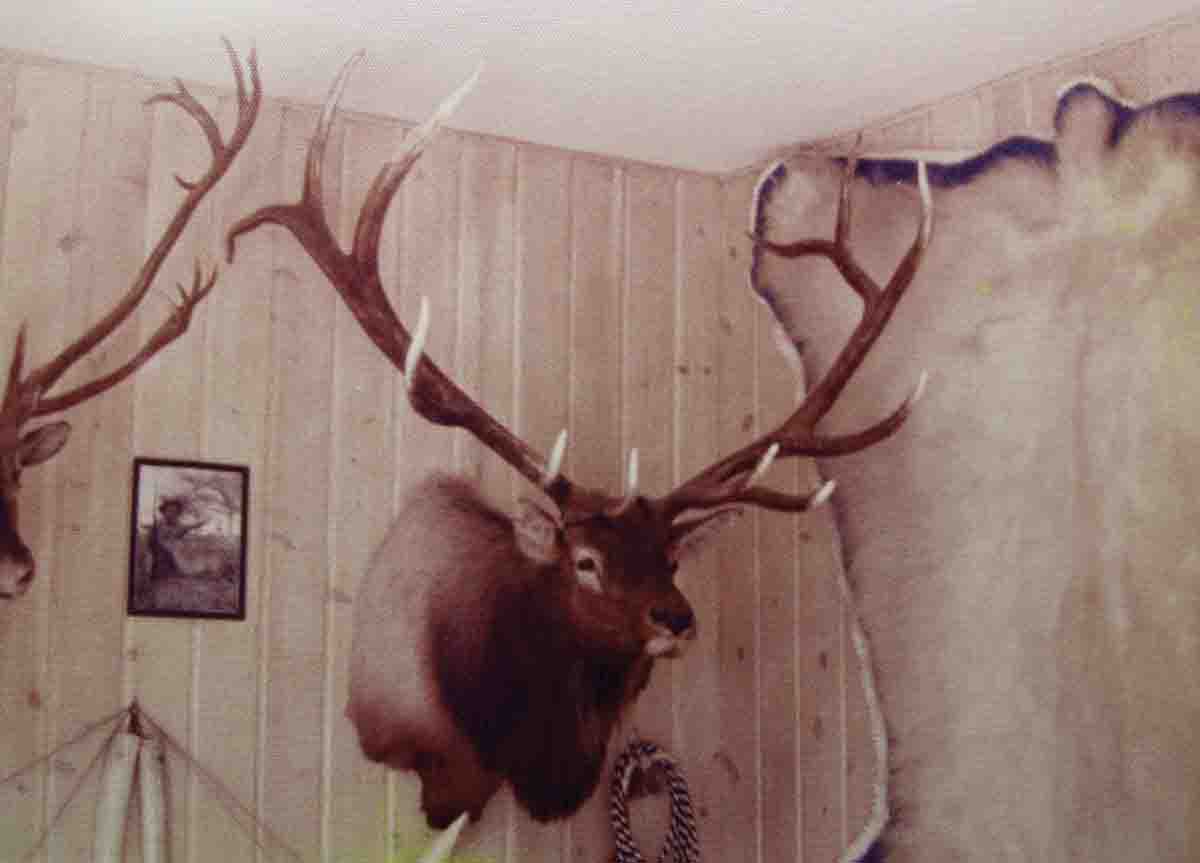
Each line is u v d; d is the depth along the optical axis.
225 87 3.44
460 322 3.65
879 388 3.56
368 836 3.38
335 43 3.25
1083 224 3.19
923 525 3.43
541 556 3.22
